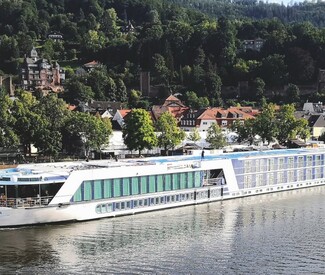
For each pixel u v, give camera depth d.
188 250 61.84
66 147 136.12
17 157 132.62
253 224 73.94
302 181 104.69
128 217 75.75
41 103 145.00
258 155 97.62
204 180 87.12
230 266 56.97
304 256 60.59
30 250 60.22
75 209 70.94
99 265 56.28
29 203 68.31
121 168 75.75
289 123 159.50
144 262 57.62
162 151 146.50
